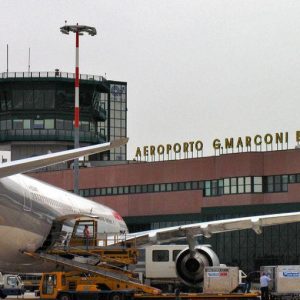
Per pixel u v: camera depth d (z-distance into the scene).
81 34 101.62
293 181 111.25
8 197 49.59
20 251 52.50
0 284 88.81
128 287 58.19
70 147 150.75
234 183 115.69
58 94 147.88
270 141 117.25
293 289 67.25
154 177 124.50
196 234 65.69
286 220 64.75
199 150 124.94
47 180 135.50
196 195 119.88
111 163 145.62
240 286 69.50
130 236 65.88
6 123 149.88
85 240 61.09
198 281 66.06
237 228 65.12
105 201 129.62
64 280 58.44
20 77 145.88
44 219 53.84
